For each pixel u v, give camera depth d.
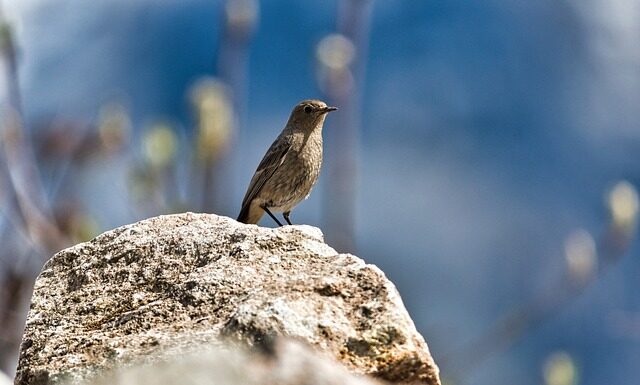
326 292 5.65
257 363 5.11
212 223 6.43
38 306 6.13
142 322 5.78
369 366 5.40
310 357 5.14
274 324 5.37
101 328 5.87
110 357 5.48
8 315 10.84
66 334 5.88
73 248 6.39
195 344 5.33
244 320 5.38
